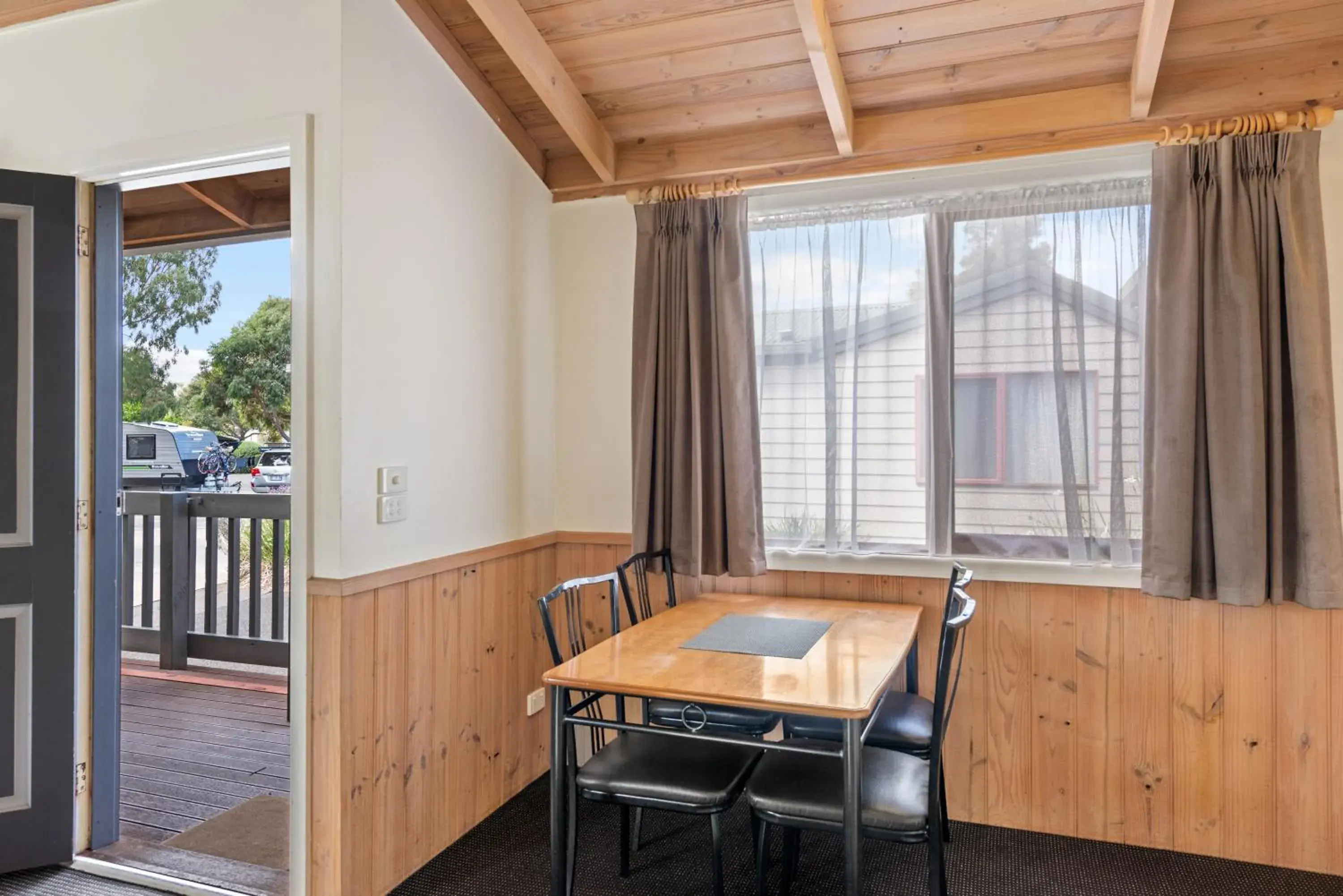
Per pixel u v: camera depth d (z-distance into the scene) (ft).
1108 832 8.89
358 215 7.52
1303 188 8.06
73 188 8.40
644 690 6.33
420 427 8.35
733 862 8.46
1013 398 9.28
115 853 8.51
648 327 10.33
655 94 9.83
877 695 6.11
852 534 9.84
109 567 8.82
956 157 9.42
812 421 10.09
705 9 8.53
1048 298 9.17
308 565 7.38
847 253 9.96
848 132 9.39
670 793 6.70
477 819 9.30
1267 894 7.81
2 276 8.14
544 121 10.39
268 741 11.71
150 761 11.00
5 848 8.09
